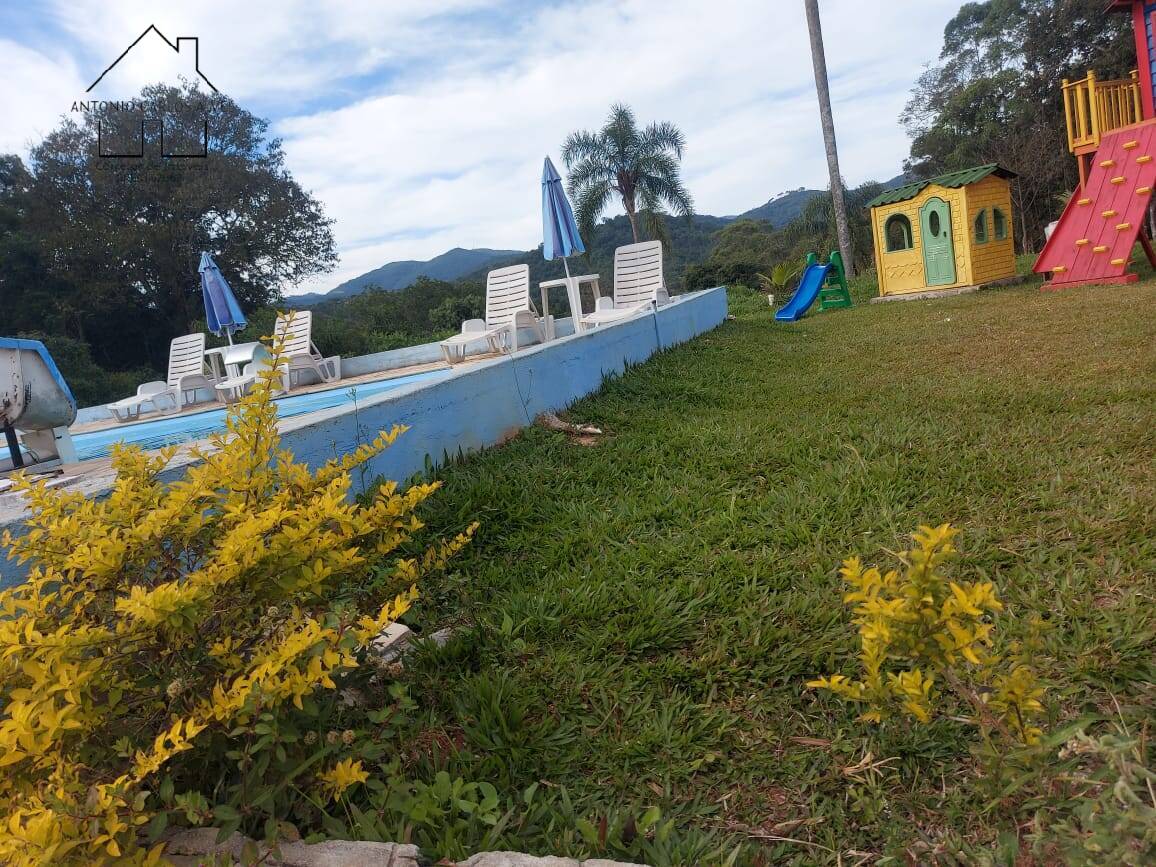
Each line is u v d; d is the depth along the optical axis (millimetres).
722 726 2082
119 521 1911
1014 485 3400
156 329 27422
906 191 13875
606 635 2518
